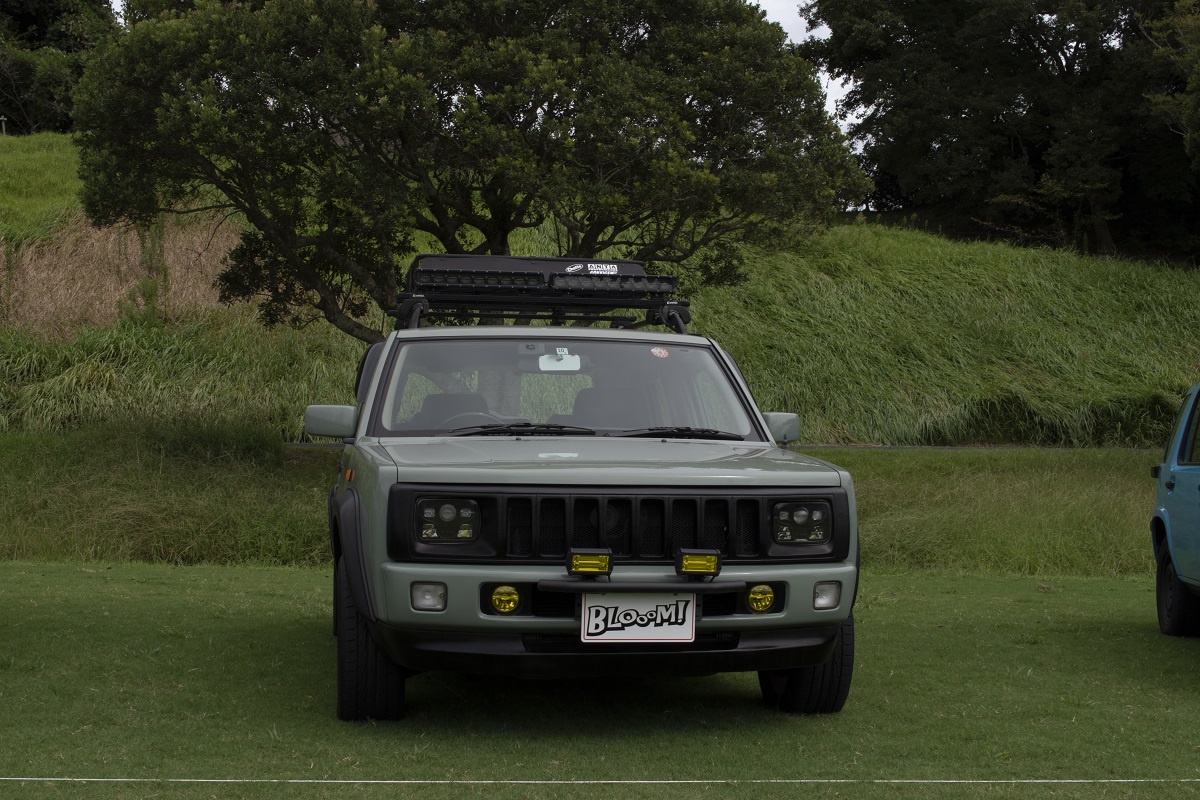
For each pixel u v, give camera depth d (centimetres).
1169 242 4422
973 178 4244
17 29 4769
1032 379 2420
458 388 548
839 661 498
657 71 1423
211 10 1345
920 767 419
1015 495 1542
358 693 470
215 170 1437
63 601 811
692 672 446
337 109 1310
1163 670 638
